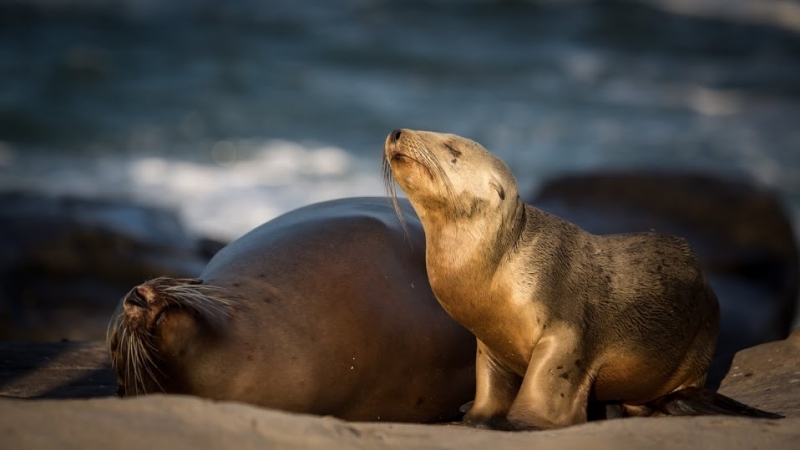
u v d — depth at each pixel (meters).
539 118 125.88
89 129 109.94
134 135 108.75
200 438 14.60
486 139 114.69
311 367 22.78
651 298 24.02
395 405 24.61
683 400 23.92
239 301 22.80
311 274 24.05
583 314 22.91
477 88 140.38
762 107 138.38
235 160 100.44
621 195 59.19
